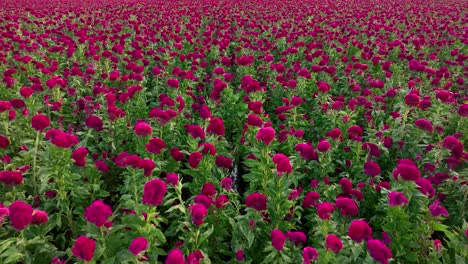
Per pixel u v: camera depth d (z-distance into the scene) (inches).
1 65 119.3
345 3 368.8
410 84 105.4
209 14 255.0
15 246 43.4
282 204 52.6
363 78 128.3
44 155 55.7
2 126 71.7
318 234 50.3
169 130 77.4
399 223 49.8
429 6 337.7
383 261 39.5
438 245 49.2
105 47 159.8
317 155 67.0
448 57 170.1
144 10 272.1
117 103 96.7
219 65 142.3
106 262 39.5
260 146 69.7
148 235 44.3
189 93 104.0
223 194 56.1
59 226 52.3
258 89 95.7
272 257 43.3
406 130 79.1
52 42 168.4
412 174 49.9
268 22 237.8
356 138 72.9
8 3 326.3
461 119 84.6
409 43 181.8
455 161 63.6
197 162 58.4
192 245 46.4
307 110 109.3
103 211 40.9
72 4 347.9
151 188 42.9
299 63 140.7
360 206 64.6
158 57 133.3
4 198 53.1
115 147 75.9
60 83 94.3
